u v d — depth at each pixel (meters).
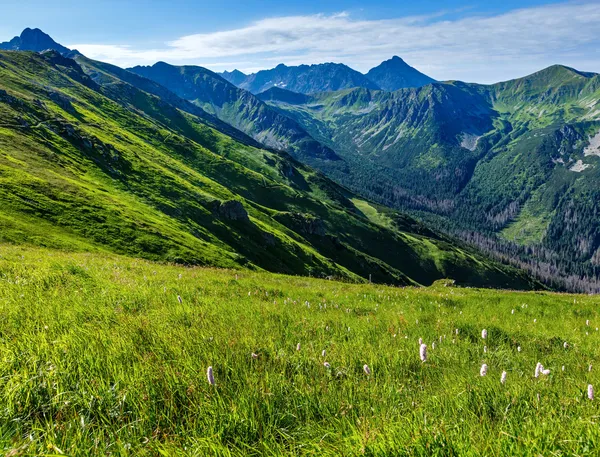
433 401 4.48
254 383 4.52
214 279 17.33
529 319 14.09
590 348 9.25
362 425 3.67
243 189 172.75
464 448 3.28
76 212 65.12
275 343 6.46
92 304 8.52
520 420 4.03
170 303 9.73
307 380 5.09
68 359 4.78
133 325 6.69
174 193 102.88
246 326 7.64
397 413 4.05
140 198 91.56
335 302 13.85
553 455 3.06
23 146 85.00
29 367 4.49
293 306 11.44
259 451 3.36
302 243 131.50
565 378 5.80
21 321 6.56
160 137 178.12
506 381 5.28
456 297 19.50
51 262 15.67
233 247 93.12
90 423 3.57
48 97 137.62
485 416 3.98
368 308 13.11
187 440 3.48
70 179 79.44
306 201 193.38
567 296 28.02
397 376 5.66
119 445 3.24
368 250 190.88
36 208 60.22
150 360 4.97
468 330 9.75
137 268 18.53
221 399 4.01
